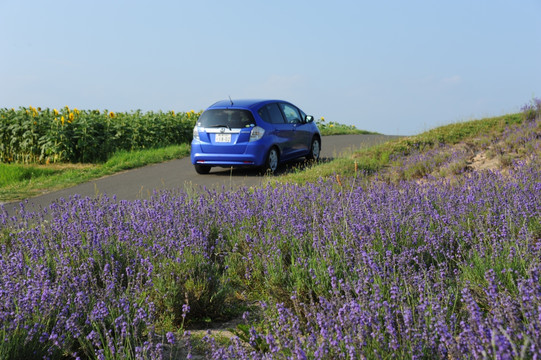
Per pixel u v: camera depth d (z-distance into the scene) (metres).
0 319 3.75
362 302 3.81
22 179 15.41
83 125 19.05
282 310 3.79
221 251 6.31
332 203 7.54
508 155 12.55
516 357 2.69
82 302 4.16
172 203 7.72
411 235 5.86
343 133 27.38
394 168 13.25
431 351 3.27
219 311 4.98
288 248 5.86
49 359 3.77
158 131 22.03
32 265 5.26
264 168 13.55
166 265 5.19
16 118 19.38
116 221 6.79
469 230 5.80
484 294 4.38
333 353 3.30
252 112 13.40
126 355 3.70
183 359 4.06
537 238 5.84
